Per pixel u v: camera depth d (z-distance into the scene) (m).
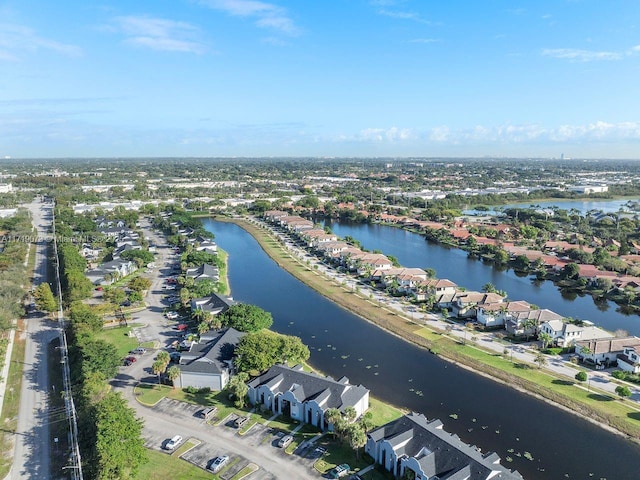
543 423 104.06
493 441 97.50
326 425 98.25
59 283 192.38
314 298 194.12
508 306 161.12
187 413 104.31
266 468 86.12
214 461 86.38
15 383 115.81
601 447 95.50
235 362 118.06
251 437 95.69
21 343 139.75
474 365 130.88
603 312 182.25
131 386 116.06
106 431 81.00
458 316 167.25
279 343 121.00
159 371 115.81
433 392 117.69
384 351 142.62
